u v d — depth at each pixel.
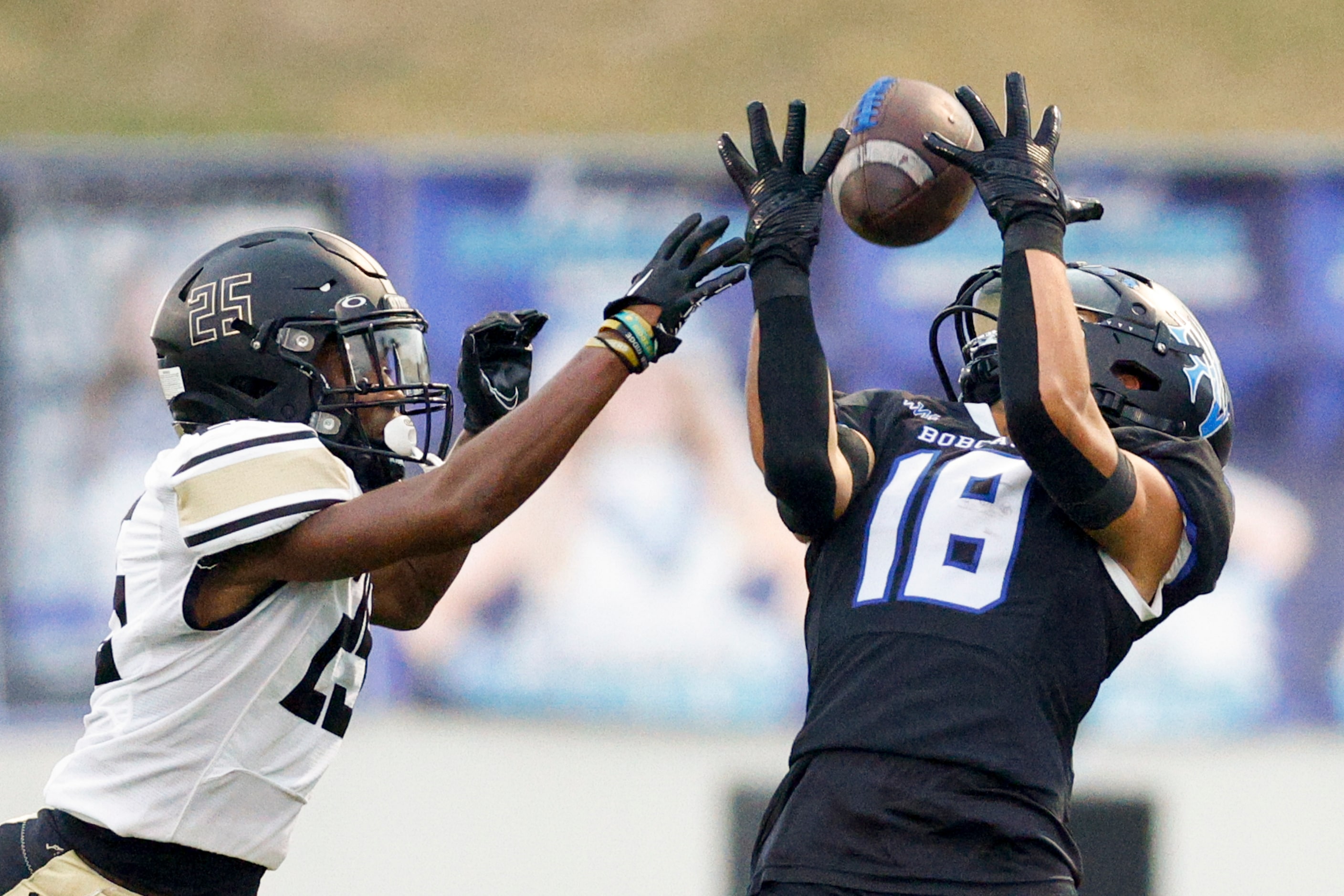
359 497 10.63
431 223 26.20
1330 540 25.91
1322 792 26.00
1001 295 10.30
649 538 26.33
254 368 11.48
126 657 11.12
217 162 26.11
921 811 9.98
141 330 26.06
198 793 11.00
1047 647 10.29
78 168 26.03
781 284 10.70
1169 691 26.30
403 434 11.57
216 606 10.86
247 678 10.98
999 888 9.90
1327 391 25.83
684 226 10.91
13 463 25.92
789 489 10.45
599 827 26.27
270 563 10.66
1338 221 25.83
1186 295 26.00
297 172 26.16
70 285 26.03
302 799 11.48
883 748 10.12
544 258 26.17
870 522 10.91
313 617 11.12
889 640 10.40
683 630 26.33
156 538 10.96
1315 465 25.88
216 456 10.72
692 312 10.81
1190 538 10.63
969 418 11.46
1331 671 25.97
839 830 10.12
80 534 25.98
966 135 11.29
